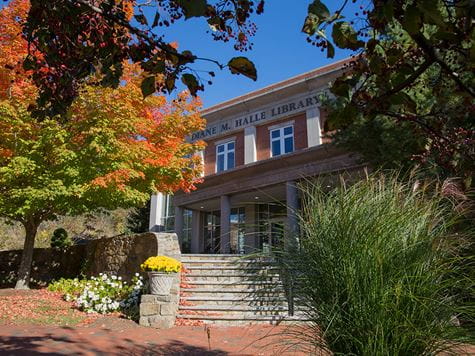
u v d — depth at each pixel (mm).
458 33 1605
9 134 9289
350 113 2002
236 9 2039
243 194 18766
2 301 9000
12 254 14320
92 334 6320
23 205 10164
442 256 2418
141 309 7203
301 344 2768
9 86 8828
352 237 2488
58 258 13453
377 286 2303
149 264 7445
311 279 2609
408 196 2805
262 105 19797
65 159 9508
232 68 1780
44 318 7445
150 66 2098
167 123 11258
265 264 3076
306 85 18047
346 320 2377
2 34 8469
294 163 15789
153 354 5176
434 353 2215
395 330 2203
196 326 7266
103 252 11312
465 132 2441
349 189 2861
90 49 2430
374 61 1828
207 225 23094
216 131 21469
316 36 1736
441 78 2402
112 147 9672
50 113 2619
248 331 6844
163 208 26031
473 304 2266
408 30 1438
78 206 11188
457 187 2785
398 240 2455
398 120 2262
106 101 9094
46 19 2262
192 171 12336
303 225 2838
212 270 9664
